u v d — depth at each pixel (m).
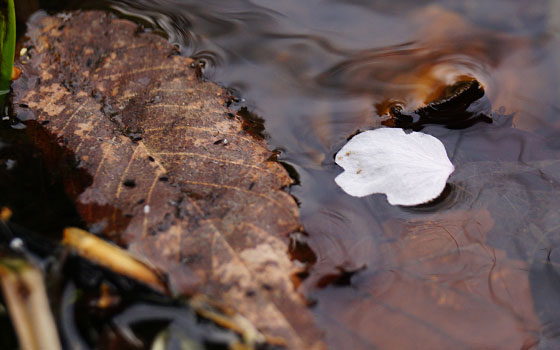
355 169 0.18
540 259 0.17
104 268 0.17
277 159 0.18
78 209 0.17
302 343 0.16
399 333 0.16
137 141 0.18
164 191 0.17
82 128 0.18
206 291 0.17
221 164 0.17
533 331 0.17
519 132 0.18
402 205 0.17
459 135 0.18
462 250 0.17
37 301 0.16
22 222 0.17
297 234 0.17
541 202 0.17
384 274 0.17
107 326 0.16
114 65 0.18
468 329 0.17
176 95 0.18
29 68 0.18
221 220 0.17
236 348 0.16
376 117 0.18
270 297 0.17
